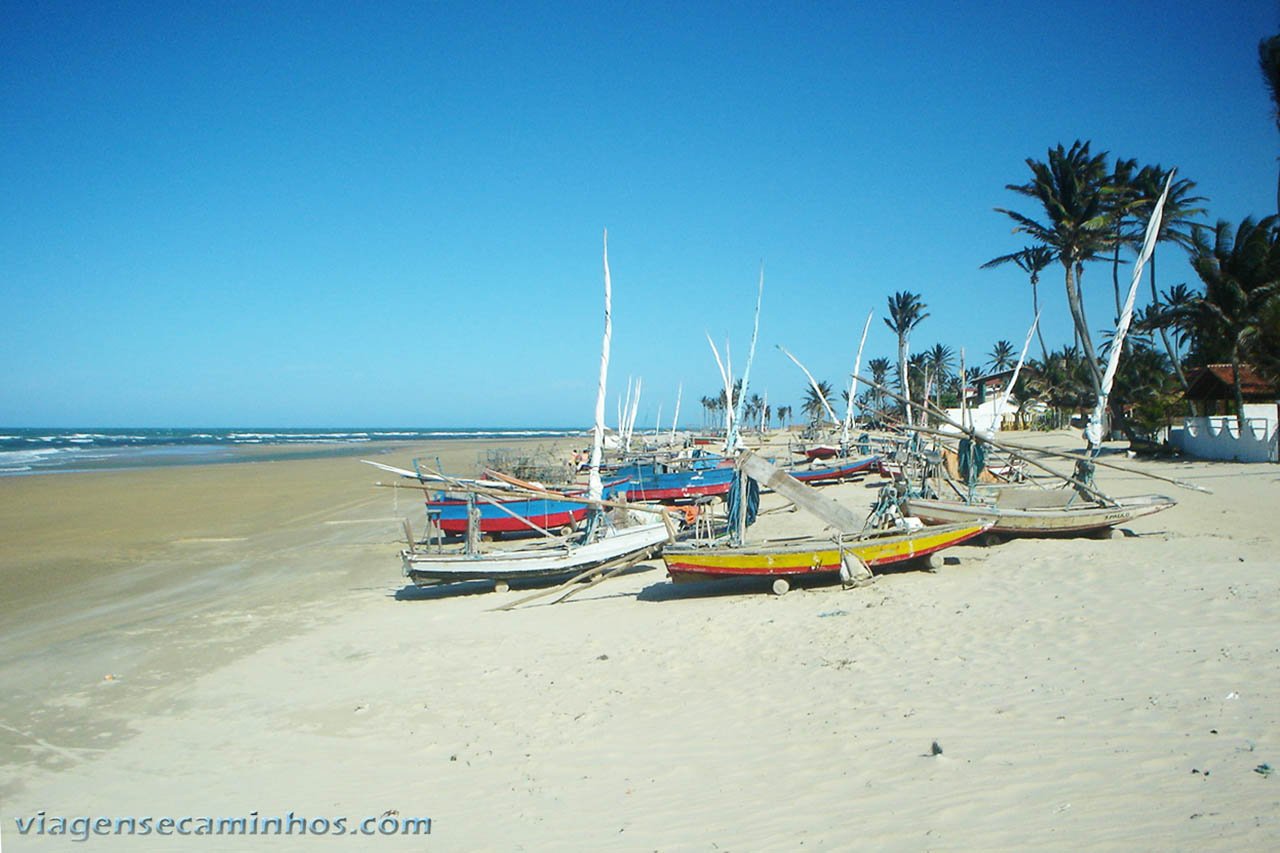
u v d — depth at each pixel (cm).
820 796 647
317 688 1188
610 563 1842
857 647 1084
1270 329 3444
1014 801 584
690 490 3353
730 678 1021
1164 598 1140
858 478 3578
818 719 832
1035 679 861
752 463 1614
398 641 1430
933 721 778
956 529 1541
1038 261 4938
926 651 1025
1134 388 5581
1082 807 559
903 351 4125
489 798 740
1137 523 1897
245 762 923
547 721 944
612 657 1188
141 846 719
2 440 13262
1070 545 1644
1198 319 4000
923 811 589
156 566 2309
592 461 2011
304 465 6875
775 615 1326
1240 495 2353
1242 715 688
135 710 1151
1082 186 4328
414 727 980
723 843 585
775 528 2298
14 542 2748
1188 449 3866
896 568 1570
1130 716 720
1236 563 1343
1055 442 5175
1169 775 591
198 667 1346
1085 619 1079
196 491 4519
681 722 882
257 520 3281
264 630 1581
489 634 1431
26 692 1250
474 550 1891
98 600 1902
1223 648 881
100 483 5072
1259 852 462
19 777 930
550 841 630
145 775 912
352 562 2330
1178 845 486
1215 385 4278
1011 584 1348
